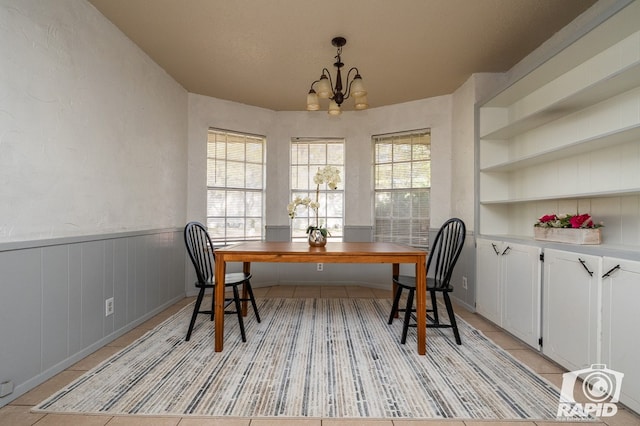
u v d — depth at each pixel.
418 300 2.13
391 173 4.10
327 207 4.35
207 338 2.37
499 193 3.06
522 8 2.15
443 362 1.99
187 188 3.62
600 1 2.05
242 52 2.78
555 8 2.15
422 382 1.75
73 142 1.98
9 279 1.56
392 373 1.85
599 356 1.61
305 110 4.25
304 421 1.43
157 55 2.84
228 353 2.11
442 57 2.82
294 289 4.03
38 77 1.73
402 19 2.28
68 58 1.93
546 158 2.41
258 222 4.21
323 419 1.44
